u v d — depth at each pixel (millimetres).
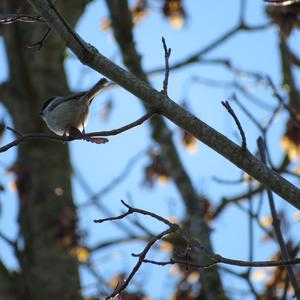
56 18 6586
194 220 12297
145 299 12125
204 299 11812
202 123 6551
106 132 6605
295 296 7426
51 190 12984
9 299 12055
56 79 14070
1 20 6922
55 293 12234
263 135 9266
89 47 6617
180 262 6168
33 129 13555
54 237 12227
